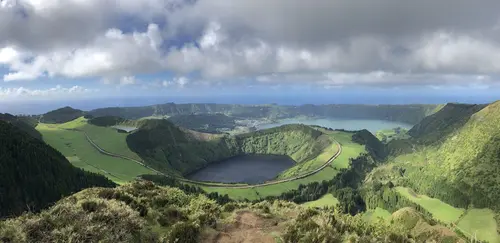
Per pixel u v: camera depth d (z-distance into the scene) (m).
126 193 22.36
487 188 186.62
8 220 14.33
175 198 24.12
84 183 127.50
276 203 24.39
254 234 17.09
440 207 172.88
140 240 15.43
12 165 103.62
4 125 124.19
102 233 14.45
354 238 15.73
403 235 17.14
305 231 16.48
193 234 16.28
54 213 15.55
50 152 134.38
